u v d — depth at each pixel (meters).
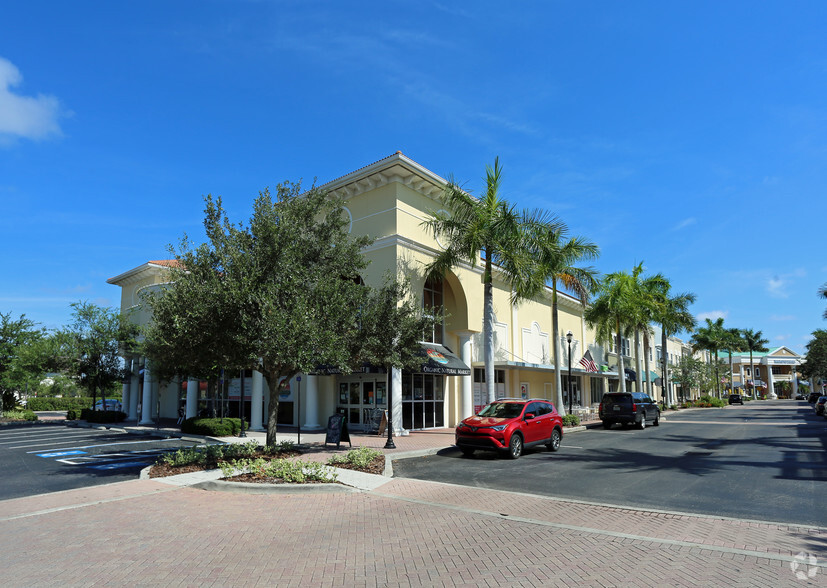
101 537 6.70
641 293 37.16
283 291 11.89
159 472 11.18
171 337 11.73
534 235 21.52
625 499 9.20
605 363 45.06
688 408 57.19
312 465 10.82
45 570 5.50
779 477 11.44
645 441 19.41
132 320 30.92
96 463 13.54
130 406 32.12
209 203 12.83
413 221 22.09
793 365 111.31
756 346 95.25
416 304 16.17
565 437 21.09
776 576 5.31
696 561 5.79
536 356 32.91
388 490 9.74
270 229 12.00
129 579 5.26
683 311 47.47
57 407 48.91
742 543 6.47
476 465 13.23
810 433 22.88
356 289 13.88
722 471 12.27
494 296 28.45
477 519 7.68
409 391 22.19
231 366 12.70
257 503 8.65
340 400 23.02
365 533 6.96
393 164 20.83
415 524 7.41
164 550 6.19
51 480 11.12
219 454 12.48
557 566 5.65
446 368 21.53
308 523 7.45
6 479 11.27
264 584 5.16
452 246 21.59
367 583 5.20
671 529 7.15
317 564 5.74
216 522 7.46
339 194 23.09
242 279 11.29
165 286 12.27
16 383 29.53
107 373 28.12
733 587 5.04
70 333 28.08
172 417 31.81
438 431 22.00
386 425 20.05
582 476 11.59
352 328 13.30
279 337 10.88
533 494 9.56
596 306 33.06
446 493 9.56
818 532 7.00
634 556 5.97
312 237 13.88
